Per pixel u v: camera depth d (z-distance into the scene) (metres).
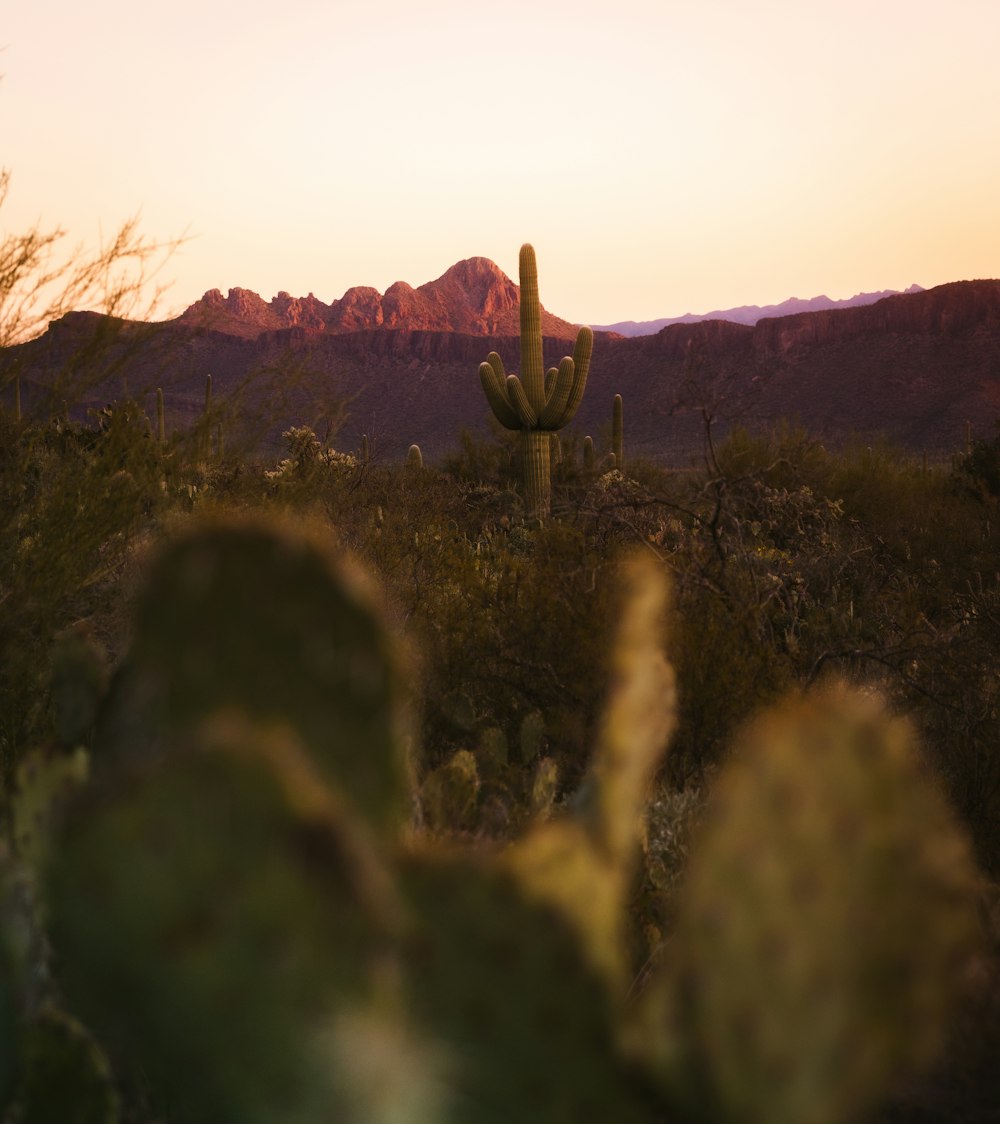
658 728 1.06
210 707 0.84
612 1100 0.82
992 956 1.66
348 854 0.70
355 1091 0.70
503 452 18.30
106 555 4.06
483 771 3.27
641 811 2.51
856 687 4.84
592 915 0.91
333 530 5.79
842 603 6.50
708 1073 0.83
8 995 1.05
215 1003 0.68
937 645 5.24
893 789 0.84
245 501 5.11
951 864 0.83
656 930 2.14
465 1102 0.78
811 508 7.27
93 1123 1.11
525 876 0.84
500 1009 0.80
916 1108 1.47
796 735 0.86
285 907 0.67
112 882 0.67
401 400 160.75
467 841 2.07
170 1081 0.74
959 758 4.18
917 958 0.82
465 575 4.96
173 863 0.66
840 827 0.83
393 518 6.92
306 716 0.85
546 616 4.21
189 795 0.67
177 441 4.32
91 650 1.76
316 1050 0.69
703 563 5.12
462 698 3.99
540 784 2.49
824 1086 0.82
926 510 13.11
